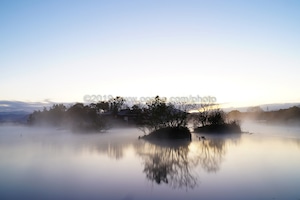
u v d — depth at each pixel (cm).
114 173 1538
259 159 1869
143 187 1242
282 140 3064
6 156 2228
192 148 2591
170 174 1494
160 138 3488
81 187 1262
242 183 1270
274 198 1050
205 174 1470
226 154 2133
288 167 1596
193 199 1062
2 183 1353
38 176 1491
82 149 2614
